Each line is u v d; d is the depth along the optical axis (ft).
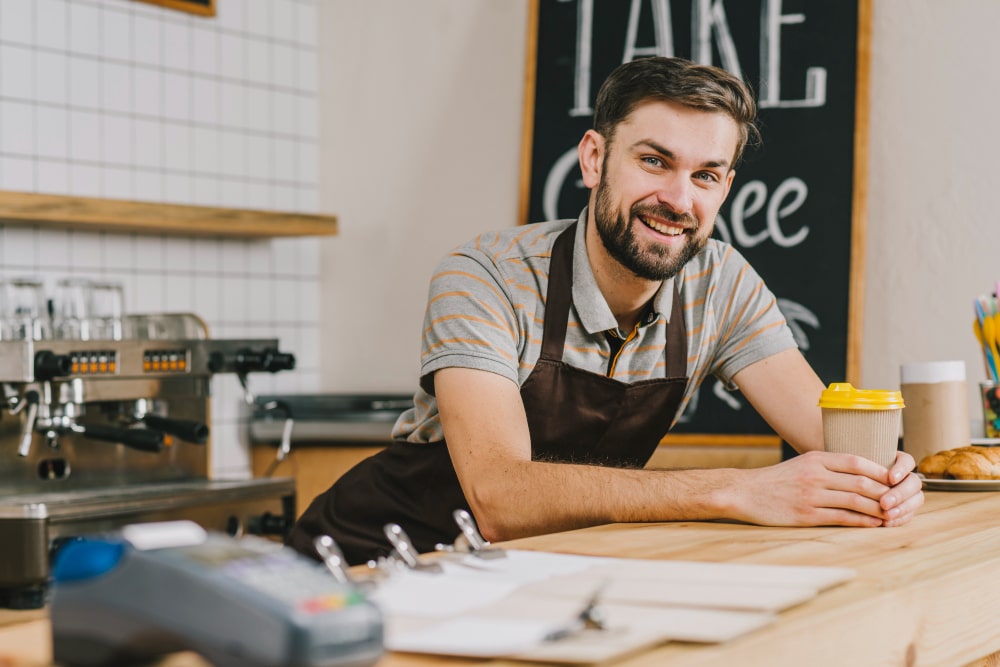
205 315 12.68
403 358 13.20
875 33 10.53
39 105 11.37
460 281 5.90
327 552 3.04
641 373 6.26
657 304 6.15
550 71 11.94
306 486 12.57
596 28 11.71
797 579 3.38
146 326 10.94
